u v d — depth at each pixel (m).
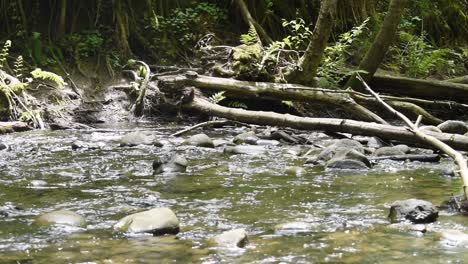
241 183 4.73
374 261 2.84
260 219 3.64
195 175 5.07
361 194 4.32
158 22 11.34
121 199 4.19
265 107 9.64
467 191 3.92
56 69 10.05
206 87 8.94
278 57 9.65
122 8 11.27
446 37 15.56
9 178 4.95
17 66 9.30
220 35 11.73
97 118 9.08
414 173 5.16
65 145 6.80
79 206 3.98
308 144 7.05
